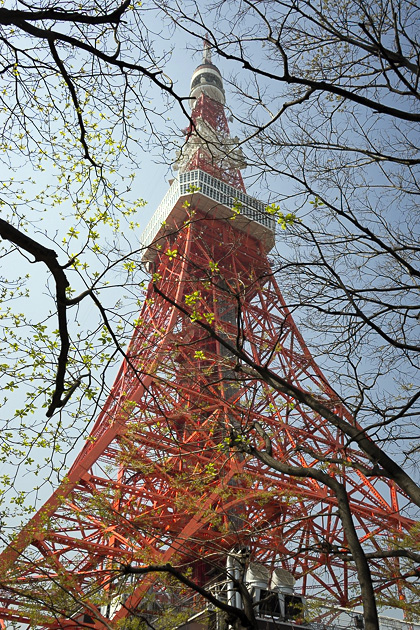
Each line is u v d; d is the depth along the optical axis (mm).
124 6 11750
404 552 14430
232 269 57500
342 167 14922
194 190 16172
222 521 38844
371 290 14031
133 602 29312
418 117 12531
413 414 13164
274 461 14070
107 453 44969
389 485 52844
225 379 17250
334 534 39500
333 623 30859
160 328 55156
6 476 19406
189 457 36500
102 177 14656
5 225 10578
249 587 30688
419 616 25172
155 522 44688
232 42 12719
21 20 11469
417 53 13414
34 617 27578
